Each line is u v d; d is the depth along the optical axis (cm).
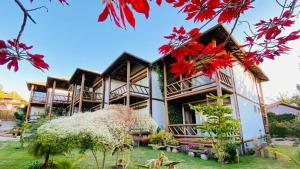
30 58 97
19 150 766
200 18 117
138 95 1064
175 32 129
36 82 1903
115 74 1384
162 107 1131
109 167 495
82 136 329
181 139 873
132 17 56
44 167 442
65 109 1998
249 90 1118
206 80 915
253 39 157
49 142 352
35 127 589
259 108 1255
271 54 163
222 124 454
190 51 137
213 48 130
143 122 554
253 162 604
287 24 141
